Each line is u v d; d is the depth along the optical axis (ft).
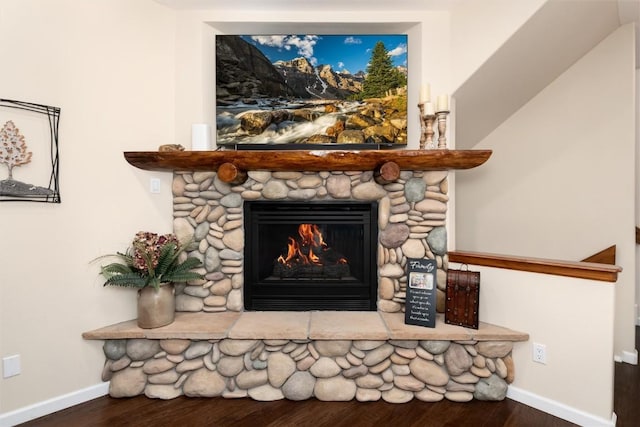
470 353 6.13
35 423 5.49
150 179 7.03
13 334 5.51
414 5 7.11
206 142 6.71
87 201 6.24
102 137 6.40
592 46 7.68
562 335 5.72
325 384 6.06
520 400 6.05
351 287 7.42
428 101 6.70
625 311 7.58
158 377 6.17
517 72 7.30
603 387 5.33
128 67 6.71
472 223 9.78
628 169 7.48
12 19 5.41
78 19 6.07
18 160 5.49
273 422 5.45
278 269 7.78
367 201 7.36
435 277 6.38
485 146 9.44
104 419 5.57
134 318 6.83
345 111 7.59
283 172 7.18
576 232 8.20
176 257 6.55
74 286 6.10
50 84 5.79
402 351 6.16
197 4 7.10
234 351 6.14
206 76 7.43
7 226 5.45
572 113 8.13
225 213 7.25
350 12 7.34
